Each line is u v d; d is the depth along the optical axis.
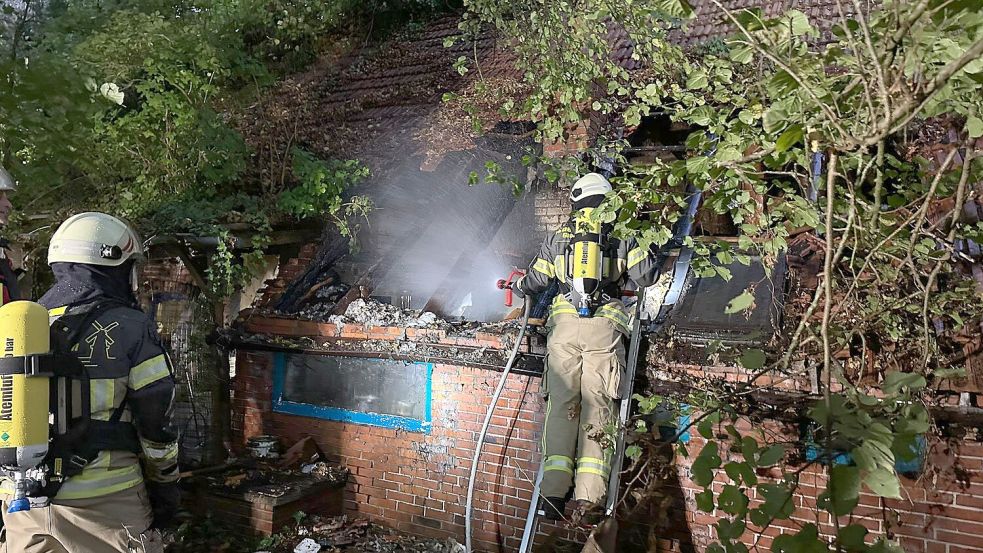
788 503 1.94
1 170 3.76
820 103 1.81
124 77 6.65
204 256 6.40
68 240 3.14
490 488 4.84
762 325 4.12
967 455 3.58
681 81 4.97
